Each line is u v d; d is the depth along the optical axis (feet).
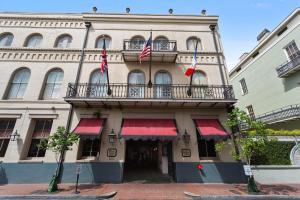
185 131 32.42
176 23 43.39
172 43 40.68
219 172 30.19
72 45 39.93
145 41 40.57
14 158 30.09
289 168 30.58
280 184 28.91
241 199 21.57
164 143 39.37
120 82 36.60
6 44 39.96
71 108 33.86
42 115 33.37
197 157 31.09
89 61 38.14
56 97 35.78
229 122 27.45
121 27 42.29
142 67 38.32
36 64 37.40
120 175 29.66
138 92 35.09
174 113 34.19
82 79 36.45
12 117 32.94
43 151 32.04
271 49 53.47
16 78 36.88
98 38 41.52
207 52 39.65
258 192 23.63
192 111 34.37
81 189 25.12
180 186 27.09
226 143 32.12
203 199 21.35
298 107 40.88
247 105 63.82
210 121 32.94
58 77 37.40
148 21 43.01
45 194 22.49
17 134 31.37
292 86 45.37
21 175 29.30
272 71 52.65
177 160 30.86
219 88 36.22
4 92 34.86
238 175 30.07
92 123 31.71
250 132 28.48
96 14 42.47
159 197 21.67
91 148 32.37
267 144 32.17
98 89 35.50
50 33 41.04
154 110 34.22
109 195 21.79
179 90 35.04
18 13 41.93
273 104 51.52
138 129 30.19
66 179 29.17
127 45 40.11
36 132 33.27
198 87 36.09
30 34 40.70
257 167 30.48
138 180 31.27
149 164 51.39
